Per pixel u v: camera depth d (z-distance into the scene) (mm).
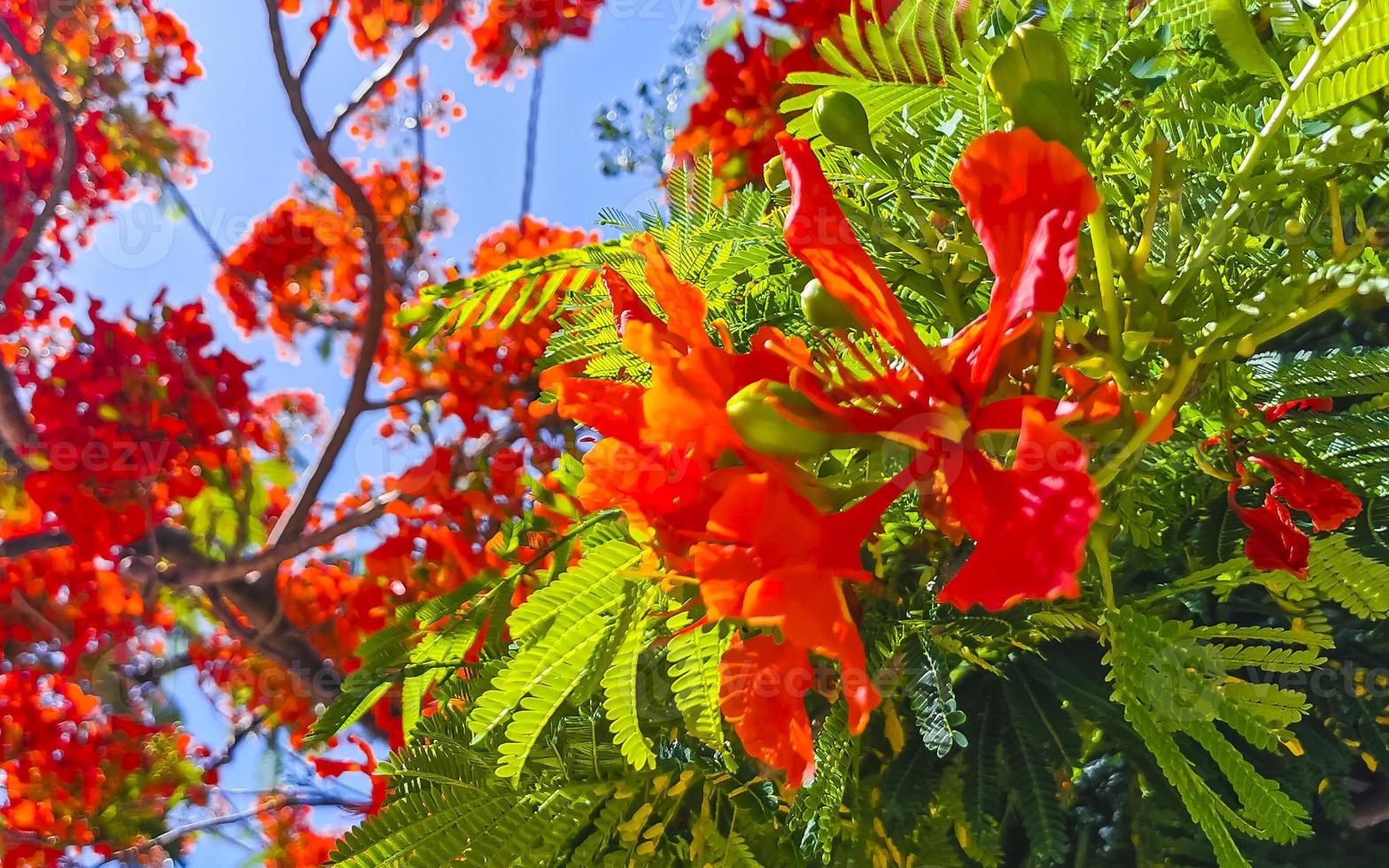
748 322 391
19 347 1534
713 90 783
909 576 384
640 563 334
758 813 403
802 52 714
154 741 1496
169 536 1402
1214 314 290
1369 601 329
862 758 413
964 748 400
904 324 273
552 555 396
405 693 404
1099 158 322
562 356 421
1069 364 280
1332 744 406
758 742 290
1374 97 320
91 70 1521
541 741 389
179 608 1546
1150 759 401
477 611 393
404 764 398
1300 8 302
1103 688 393
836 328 304
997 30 385
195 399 1343
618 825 388
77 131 1521
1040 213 251
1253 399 345
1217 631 324
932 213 320
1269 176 292
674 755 409
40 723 1440
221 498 1461
